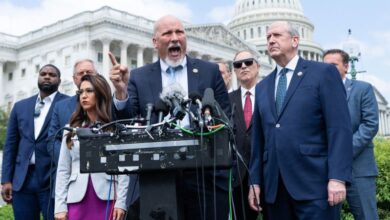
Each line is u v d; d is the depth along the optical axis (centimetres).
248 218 602
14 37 6675
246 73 661
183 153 325
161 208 345
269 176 471
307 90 460
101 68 5694
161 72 497
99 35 5488
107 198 482
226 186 448
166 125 336
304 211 443
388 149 857
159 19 494
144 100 483
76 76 644
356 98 614
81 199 480
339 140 437
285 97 469
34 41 6278
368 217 607
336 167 429
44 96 687
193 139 326
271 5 10162
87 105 496
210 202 434
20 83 6544
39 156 650
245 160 605
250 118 639
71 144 491
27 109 682
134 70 514
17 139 693
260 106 495
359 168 611
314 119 456
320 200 439
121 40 5578
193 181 430
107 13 5550
